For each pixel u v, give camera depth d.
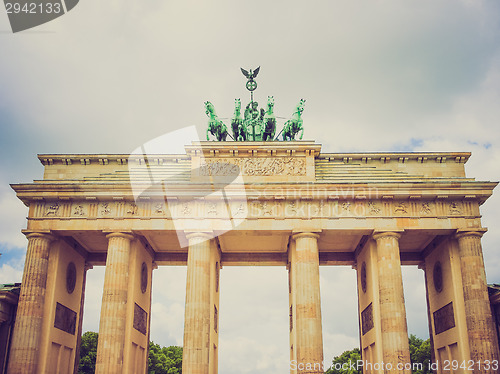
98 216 73.44
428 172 78.50
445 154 78.25
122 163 79.00
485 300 69.25
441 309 78.94
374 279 73.88
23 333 68.38
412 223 72.88
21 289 70.31
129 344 71.44
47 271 73.06
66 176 78.50
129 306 72.94
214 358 78.25
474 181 72.50
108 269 71.31
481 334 67.62
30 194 73.25
